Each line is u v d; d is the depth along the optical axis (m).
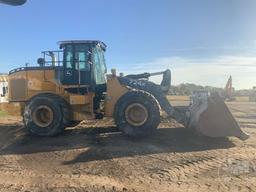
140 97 12.20
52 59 13.62
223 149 10.63
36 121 12.84
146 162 9.20
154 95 13.09
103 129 14.38
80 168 8.80
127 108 12.27
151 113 12.18
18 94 13.66
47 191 6.93
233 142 11.58
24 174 8.30
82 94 13.20
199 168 8.64
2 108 14.01
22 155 10.34
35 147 11.29
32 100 12.88
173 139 11.95
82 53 13.32
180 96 43.91
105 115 12.67
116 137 12.45
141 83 13.17
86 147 11.06
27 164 9.35
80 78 13.25
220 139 11.94
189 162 9.16
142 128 12.19
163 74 14.09
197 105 12.45
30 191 6.94
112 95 12.60
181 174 8.17
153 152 10.27
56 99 12.88
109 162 9.29
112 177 7.98
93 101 13.19
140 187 7.23
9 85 13.76
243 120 19.42
